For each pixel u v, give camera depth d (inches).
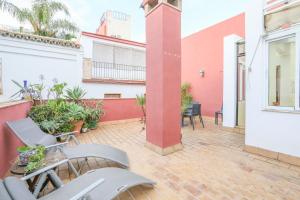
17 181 52.0
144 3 160.2
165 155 138.9
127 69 408.2
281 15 127.9
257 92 139.3
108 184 71.7
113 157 110.1
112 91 320.2
